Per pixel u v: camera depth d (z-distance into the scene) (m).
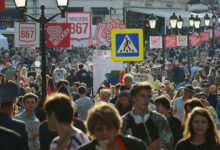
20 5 38.22
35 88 50.16
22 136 16.50
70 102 14.00
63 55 96.06
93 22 135.12
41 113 24.28
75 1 133.88
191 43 87.69
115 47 38.12
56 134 17.19
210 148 16.05
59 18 129.12
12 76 59.97
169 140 16.50
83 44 63.19
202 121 15.95
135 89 16.66
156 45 76.06
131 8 136.00
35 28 50.78
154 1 147.50
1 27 116.94
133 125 16.61
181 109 30.20
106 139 12.01
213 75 58.34
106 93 29.84
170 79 67.81
